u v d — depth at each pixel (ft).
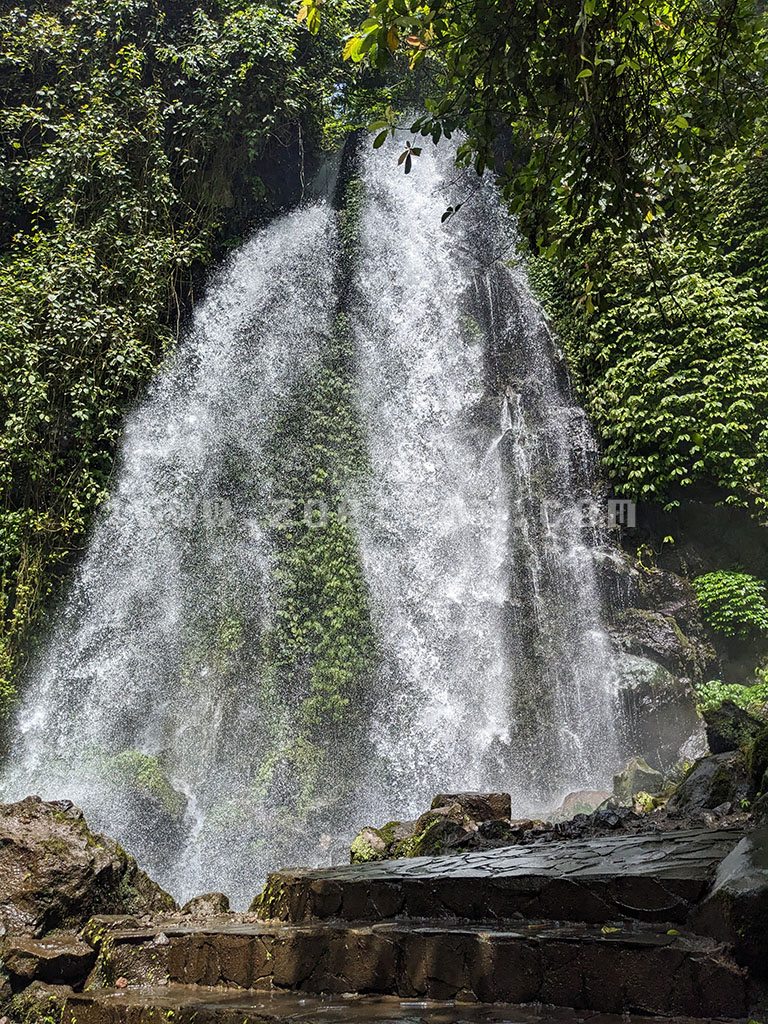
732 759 16.74
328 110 61.41
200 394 52.19
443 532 51.93
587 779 45.37
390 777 44.78
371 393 53.78
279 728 44.14
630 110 17.58
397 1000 10.42
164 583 47.98
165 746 44.42
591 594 50.34
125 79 53.83
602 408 53.88
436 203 61.16
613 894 10.51
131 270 50.96
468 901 11.82
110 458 48.44
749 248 51.26
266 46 55.31
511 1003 9.64
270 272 56.18
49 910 14.47
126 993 12.48
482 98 16.19
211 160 56.80
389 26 15.58
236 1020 10.27
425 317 57.52
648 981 8.82
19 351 46.55
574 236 17.95
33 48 54.19
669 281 19.60
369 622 47.44
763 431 48.60
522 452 55.01
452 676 48.91
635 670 45.83
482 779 46.16
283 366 53.67
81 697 44.68
